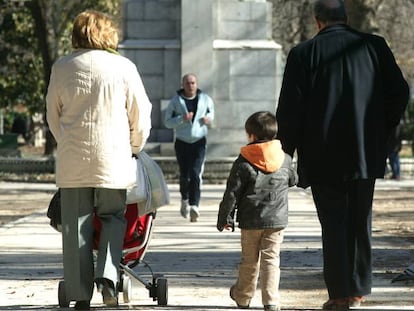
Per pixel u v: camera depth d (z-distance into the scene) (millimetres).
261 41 71688
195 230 41062
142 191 22594
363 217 22594
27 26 106500
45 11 90312
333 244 22250
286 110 22406
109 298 21828
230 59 71062
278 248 22250
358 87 22438
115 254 21781
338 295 22219
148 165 23234
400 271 29156
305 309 23047
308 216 47031
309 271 29359
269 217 22016
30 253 33875
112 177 21750
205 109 44781
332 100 22375
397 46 116062
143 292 25609
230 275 28719
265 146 22125
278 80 71438
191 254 33500
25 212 51094
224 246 35719
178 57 71000
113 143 21844
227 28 71688
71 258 21906
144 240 23047
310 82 22469
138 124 22141
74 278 21891
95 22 22281
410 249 34750
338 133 22328
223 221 22250
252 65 71188
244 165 22031
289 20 114062
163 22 71312
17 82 109250
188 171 44656
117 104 21938
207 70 70812
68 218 21969
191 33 70688
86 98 21875
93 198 22125
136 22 71375
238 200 22203
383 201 58406
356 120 22328
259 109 71125
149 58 70938
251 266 22656
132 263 23391
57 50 92188
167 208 51375
